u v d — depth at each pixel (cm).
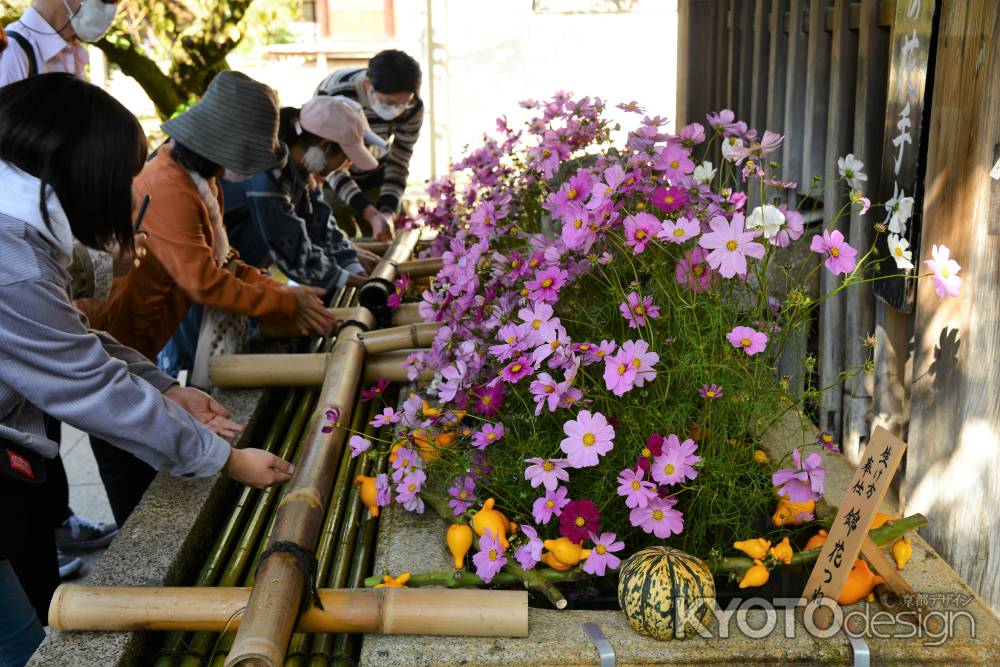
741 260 161
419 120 444
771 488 174
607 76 912
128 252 179
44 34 301
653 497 158
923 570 173
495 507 190
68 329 159
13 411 164
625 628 157
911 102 197
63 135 156
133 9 686
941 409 194
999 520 182
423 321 316
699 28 396
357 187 431
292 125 316
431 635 156
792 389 253
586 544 168
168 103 725
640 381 163
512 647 153
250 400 268
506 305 198
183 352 313
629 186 190
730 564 170
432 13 888
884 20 222
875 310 230
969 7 177
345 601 157
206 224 271
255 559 205
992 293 178
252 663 138
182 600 162
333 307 352
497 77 906
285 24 1069
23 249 154
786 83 296
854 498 155
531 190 296
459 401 188
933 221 190
